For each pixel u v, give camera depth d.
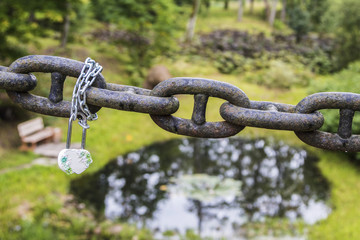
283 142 8.83
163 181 6.74
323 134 1.31
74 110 1.21
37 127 7.95
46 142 7.92
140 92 1.29
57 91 1.26
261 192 6.43
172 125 1.29
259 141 8.91
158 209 5.79
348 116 1.28
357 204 6.01
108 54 13.88
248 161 7.81
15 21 8.72
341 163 7.50
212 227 5.32
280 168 7.45
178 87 1.24
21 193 5.90
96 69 1.22
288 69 12.77
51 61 1.21
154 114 1.27
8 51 8.91
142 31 13.92
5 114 8.40
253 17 33.38
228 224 5.41
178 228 5.30
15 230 4.97
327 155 7.93
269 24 30.84
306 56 17.41
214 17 32.59
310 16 26.62
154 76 11.83
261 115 1.23
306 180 6.91
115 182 6.64
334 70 14.30
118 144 8.26
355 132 6.22
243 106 1.26
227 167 7.49
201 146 8.61
